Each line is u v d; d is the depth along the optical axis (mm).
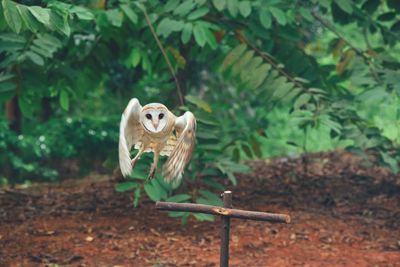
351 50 15492
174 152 5547
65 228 14422
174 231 14312
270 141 28703
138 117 5566
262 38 14758
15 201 16266
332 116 14453
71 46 15109
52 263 12664
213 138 13375
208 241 13859
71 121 24469
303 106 14453
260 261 12984
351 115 14789
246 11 13594
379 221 15602
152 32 13734
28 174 25031
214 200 13367
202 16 14133
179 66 14227
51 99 17094
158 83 22391
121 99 25656
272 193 17078
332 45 15789
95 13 13273
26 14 10367
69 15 11297
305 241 14109
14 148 24453
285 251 13555
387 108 26688
